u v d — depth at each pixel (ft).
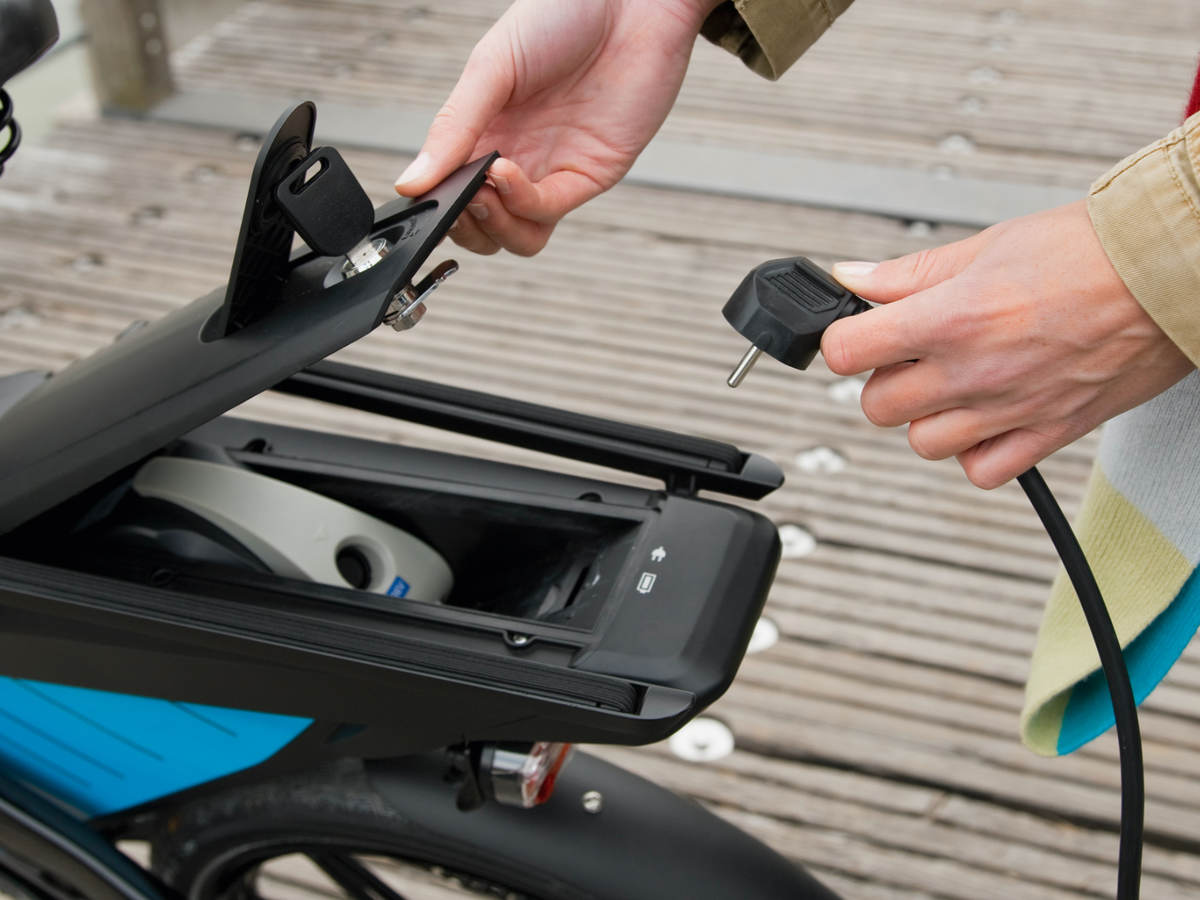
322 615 2.73
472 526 3.16
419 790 3.16
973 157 9.90
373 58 11.44
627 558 2.83
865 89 10.98
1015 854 4.97
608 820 3.22
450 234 3.32
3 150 2.48
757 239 8.92
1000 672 5.73
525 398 7.34
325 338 2.38
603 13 3.24
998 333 2.18
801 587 6.17
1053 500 2.51
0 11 2.26
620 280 8.48
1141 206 2.03
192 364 2.48
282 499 2.95
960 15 12.44
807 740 5.42
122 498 3.01
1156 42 11.84
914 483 6.83
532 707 2.40
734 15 3.36
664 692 2.43
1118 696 2.60
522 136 3.45
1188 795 5.19
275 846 3.38
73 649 2.75
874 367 2.32
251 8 12.42
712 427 7.18
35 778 3.34
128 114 10.49
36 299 8.20
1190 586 2.74
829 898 3.26
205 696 2.78
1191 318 2.05
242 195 9.48
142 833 3.58
